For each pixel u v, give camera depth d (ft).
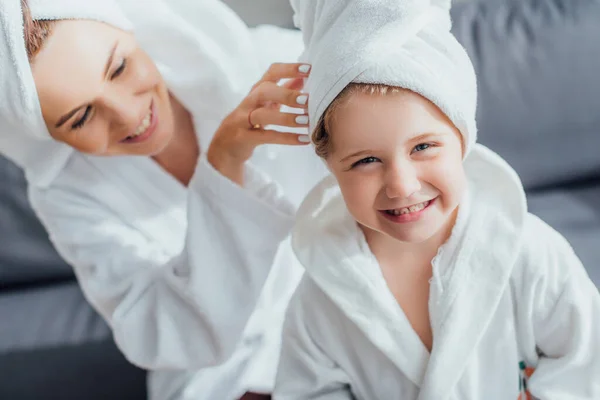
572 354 2.10
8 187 4.32
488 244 2.07
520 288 2.09
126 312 2.90
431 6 1.84
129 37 2.72
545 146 3.93
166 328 2.84
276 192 2.70
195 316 2.82
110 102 2.59
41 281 4.63
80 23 2.49
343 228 2.22
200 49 3.12
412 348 2.13
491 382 2.20
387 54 1.69
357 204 1.85
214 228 2.67
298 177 3.24
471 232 2.09
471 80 1.84
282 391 2.36
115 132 2.75
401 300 2.17
